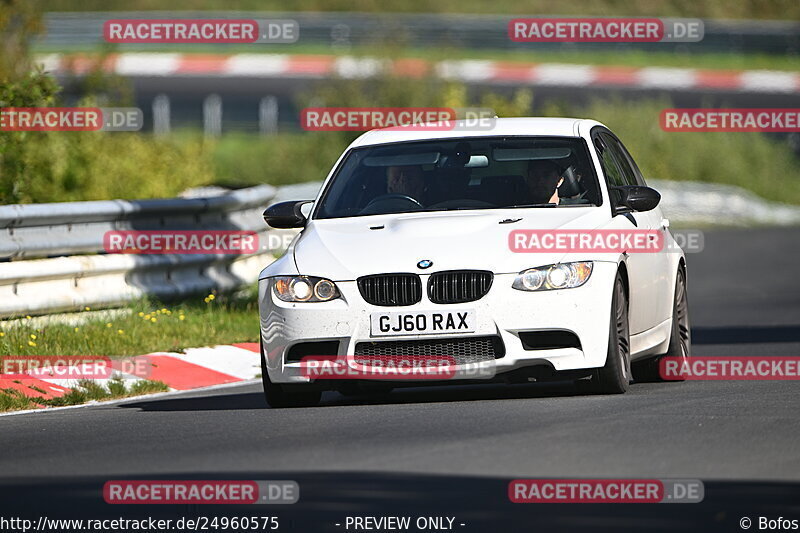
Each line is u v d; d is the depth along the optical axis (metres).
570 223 32.19
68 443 27.61
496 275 31.05
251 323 48.62
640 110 160.62
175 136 150.62
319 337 31.48
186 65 181.25
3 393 35.28
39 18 75.56
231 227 55.47
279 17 196.75
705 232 122.88
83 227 45.81
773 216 141.12
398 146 35.91
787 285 75.06
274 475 22.61
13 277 41.62
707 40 195.12
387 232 32.50
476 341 31.03
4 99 57.34
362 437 26.45
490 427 27.06
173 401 35.66
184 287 50.19
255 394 36.84
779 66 188.25
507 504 20.23
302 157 139.62
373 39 134.00
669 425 26.95
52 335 41.12
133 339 42.53
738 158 162.00
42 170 66.00
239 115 176.62
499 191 33.91
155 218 49.84
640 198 33.78
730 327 54.03
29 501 21.34
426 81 129.00
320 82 142.00
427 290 31.14
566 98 171.75
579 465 22.75
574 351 31.11
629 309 33.38
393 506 20.19
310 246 32.81
